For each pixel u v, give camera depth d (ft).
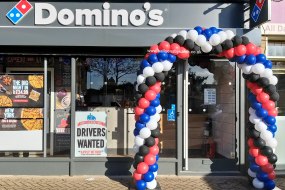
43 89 25.07
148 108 21.18
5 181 23.17
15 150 24.90
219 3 24.58
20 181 23.18
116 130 25.34
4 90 25.02
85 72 25.29
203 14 24.61
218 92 25.26
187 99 25.09
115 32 23.97
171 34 23.81
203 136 25.27
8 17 24.21
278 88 26.03
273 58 25.88
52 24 24.25
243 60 21.58
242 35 23.95
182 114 24.86
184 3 24.54
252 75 21.34
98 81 25.36
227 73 25.26
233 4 24.59
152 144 21.08
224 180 23.84
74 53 24.71
